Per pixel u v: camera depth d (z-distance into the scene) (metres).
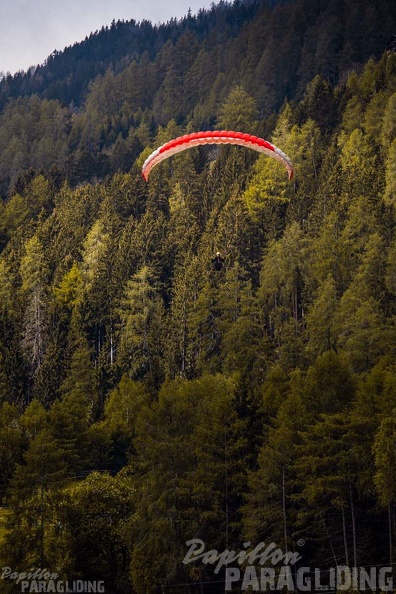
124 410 145.75
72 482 121.06
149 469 98.69
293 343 156.88
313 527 88.69
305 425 90.50
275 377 116.31
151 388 161.00
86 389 177.38
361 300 154.12
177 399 103.38
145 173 99.56
